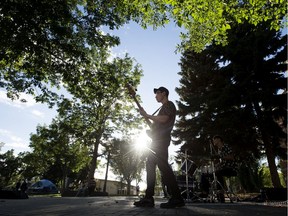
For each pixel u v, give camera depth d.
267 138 16.28
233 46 16.39
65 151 36.50
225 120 16.20
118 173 50.91
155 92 4.54
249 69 16.44
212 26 8.44
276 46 15.88
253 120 16.09
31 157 41.94
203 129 18.59
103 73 11.88
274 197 6.76
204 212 3.05
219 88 18.80
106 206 4.09
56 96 12.65
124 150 30.73
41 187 42.84
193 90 22.95
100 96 12.05
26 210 3.16
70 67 11.01
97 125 26.97
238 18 8.38
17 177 64.31
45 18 8.88
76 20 10.40
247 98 15.66
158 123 4.30
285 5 7.89
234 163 6.37
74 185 54.25
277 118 16.19
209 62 20.92
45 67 10.79
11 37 8.84
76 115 26.22
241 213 2.88
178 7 7.76
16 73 12.34
